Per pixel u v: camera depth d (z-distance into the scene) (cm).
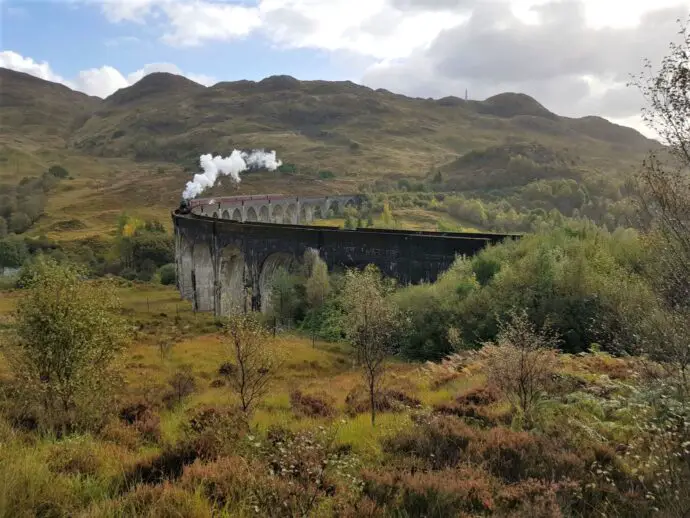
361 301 1509
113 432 1170
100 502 669
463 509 715
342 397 1880
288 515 641
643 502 692
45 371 1285
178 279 7419
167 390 2077
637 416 998
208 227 5800
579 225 3709
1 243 9756
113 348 1444
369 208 13388
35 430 1119
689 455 763
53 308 1289
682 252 951
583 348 2319
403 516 695
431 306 3162
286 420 1355
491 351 1403
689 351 1037
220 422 1077
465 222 11850
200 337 4078
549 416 1116
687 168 862
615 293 2133
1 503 589
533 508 680
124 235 10638
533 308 2658
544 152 19812
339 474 777
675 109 846
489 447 944
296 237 4831
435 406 1402
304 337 3841
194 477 727
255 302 5194
